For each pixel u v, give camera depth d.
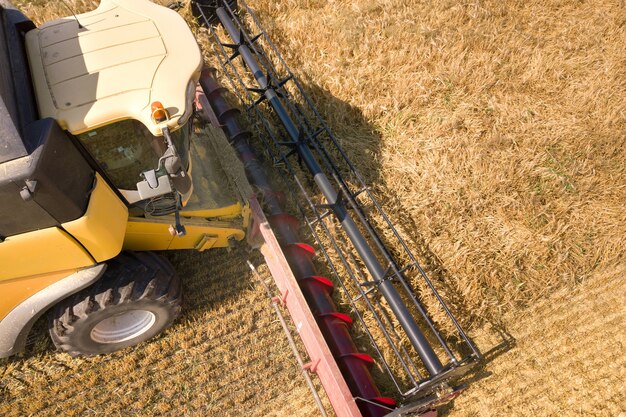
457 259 5.56
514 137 6.44
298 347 5.13
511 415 4.80
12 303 4.10
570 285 5.57
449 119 6.60
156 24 4.07
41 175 3.19
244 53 6.50
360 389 4.36
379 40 7.39
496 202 5.98
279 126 6.62
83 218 3.64
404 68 7.07
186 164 4.20
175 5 7.43
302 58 7.29
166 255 5.54
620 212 5.90
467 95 6.91
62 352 4.91
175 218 4.39
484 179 6.09
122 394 4.78
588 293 5.55
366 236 5.79
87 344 4.54
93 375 4.80
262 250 5.21
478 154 6.21
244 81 6.97
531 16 7.91
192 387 4.86
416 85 6.88
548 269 5.57
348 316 4.89
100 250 3.90
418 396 4.66
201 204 4.72
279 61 7.20
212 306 5.29
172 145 3.54
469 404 4.86
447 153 6.32
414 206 5.96
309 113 6.71
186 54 3.89
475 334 5.29
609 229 5.80
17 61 3.64
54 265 3.89
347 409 4.05
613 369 5.07
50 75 3.67
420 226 5.86
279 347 5.14
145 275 4.34
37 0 7.57
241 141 5.95
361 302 5.38
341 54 7.30
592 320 5.37
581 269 5.66
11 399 4.68
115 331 4.70
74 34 3.93
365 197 6.03
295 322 4.83
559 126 6.57
